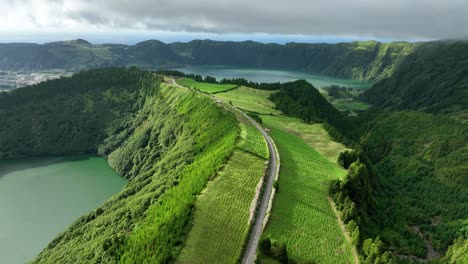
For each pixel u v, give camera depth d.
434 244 155.62
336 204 118.50
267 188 117.25
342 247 95.62
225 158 133.38
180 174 140.50
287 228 96.69
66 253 117.75
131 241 88.75
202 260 78.56
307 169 143.50
